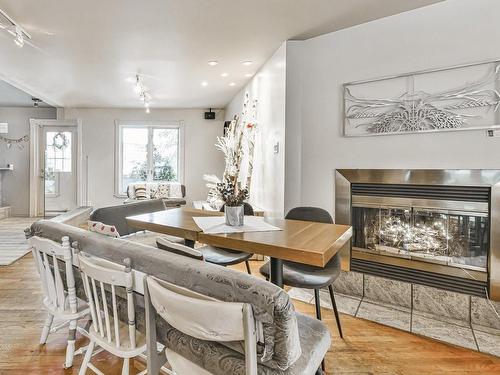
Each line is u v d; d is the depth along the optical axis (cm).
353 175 273
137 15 255
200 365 106
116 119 632
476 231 224
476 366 174
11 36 291
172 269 109
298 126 302
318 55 291
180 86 472
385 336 205
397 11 246
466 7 221
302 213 218
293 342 93
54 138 644
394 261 255
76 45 316
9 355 180
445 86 230
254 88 415
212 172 643
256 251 139
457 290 230
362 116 267
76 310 162
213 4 238
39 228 175
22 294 262
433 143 236
